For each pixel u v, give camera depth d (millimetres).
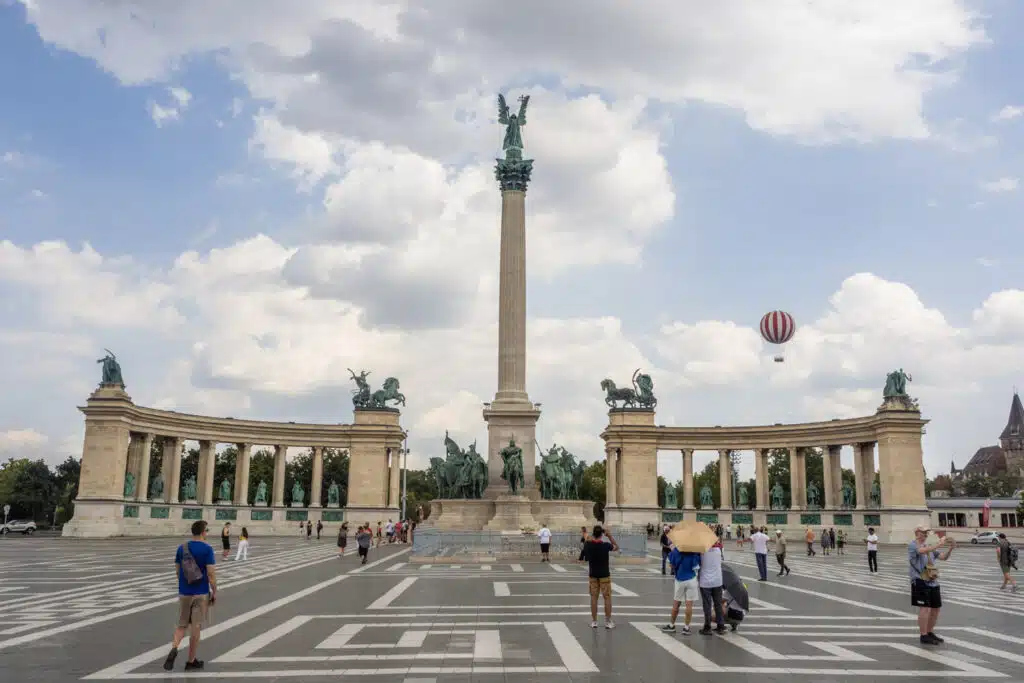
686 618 23438
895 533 98875
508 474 72062
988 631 24766
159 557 57938
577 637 22562
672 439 123312
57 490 165500
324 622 25391
